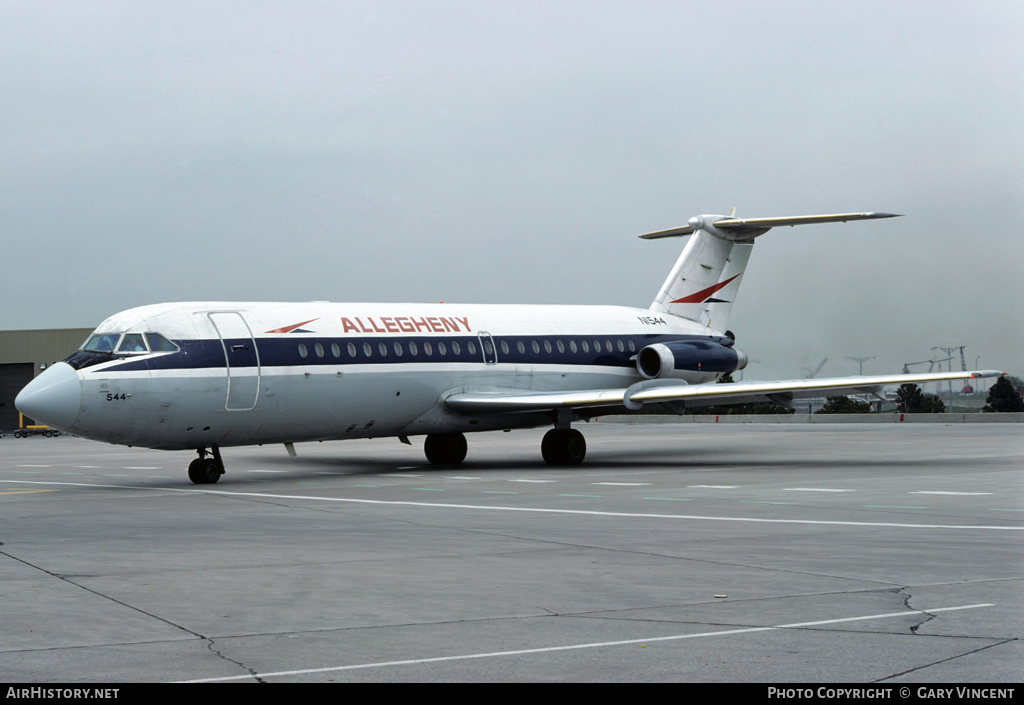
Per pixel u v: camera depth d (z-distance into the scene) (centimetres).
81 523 2041
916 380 3303
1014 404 9538
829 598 1245
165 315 3019
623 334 4138
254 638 1060
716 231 4456
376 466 3734
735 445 4872
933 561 1514
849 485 2741
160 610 1196
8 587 1341
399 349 3431
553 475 3219
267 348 3120
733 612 1171
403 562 1529
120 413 2855
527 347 3816
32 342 8900
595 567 1477
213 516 2148
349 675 925
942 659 966
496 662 965
